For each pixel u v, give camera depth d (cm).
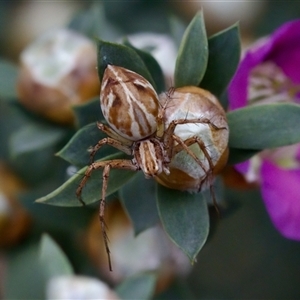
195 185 6
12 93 7
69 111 7
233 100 6
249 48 7
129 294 7
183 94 6
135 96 5
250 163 6
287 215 6
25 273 7
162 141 6
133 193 6
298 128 6
